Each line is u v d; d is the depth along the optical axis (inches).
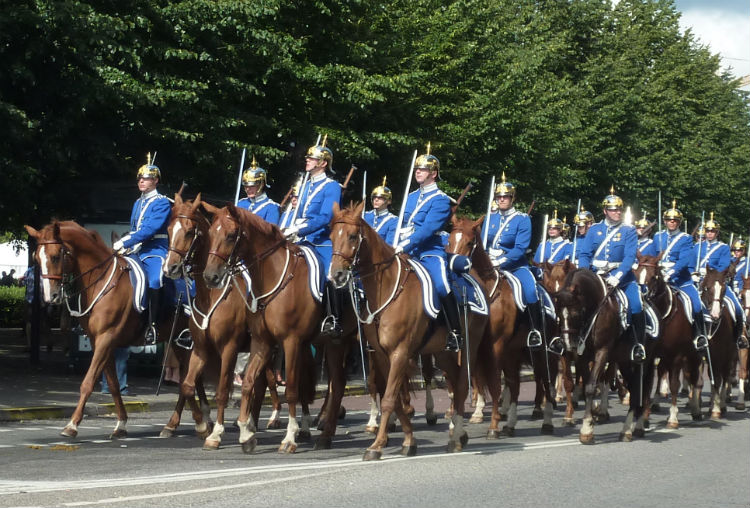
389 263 453.4
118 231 839.1
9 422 599.5
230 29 867.4
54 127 743.1
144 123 808.9
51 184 826.2
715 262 751.1
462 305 484.7
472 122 1105.4
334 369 497.4
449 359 495.5
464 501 350.3
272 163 896.9
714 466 455.2
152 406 693.9
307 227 497.0
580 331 520.7
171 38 847.7
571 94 1438.2
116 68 792.9
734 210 1999.3
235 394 773.3
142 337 526.3
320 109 961.5
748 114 2172.7
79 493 351.3
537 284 595.8
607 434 588.1
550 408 583.2
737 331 741.3
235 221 455.5
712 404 705.0
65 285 509.0
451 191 1077.1
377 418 585.0
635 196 1609.3
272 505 333.4
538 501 354.9
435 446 509.4
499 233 589.6
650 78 1801.2
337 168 1020.5
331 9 952.3
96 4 796.0
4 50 714.8
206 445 485.4
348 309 494.6
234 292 487.5
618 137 1567.4
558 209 1327.5
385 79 951.0
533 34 1382.9
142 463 432.1
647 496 372.2
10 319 1446.9
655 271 600.7
